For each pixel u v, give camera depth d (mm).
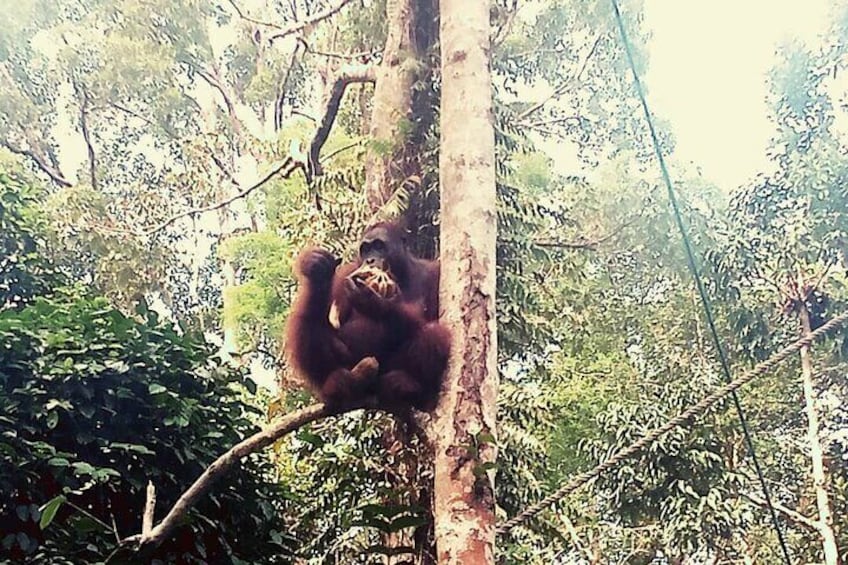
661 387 10461
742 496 9875
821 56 10273
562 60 11375
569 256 9156
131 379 5598
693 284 10078
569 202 10281
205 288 15102
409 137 6754
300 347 4379
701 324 10430
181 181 14789
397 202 6430
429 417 3936
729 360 10250
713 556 10062
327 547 7336
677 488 9258
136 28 15062
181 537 5629
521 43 10602
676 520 9188
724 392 3541
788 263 9523
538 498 6953
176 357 5941
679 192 10227
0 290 7277
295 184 11656
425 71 6910
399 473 6207
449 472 3418
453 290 3678
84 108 15516
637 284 10680
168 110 15328
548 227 9172
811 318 9547
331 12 7621
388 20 7547
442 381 3672
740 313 9727
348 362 4328
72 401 5406
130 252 12469
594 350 11000
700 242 10023
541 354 7641
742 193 10164
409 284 4734
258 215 14945
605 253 10109
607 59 11539
